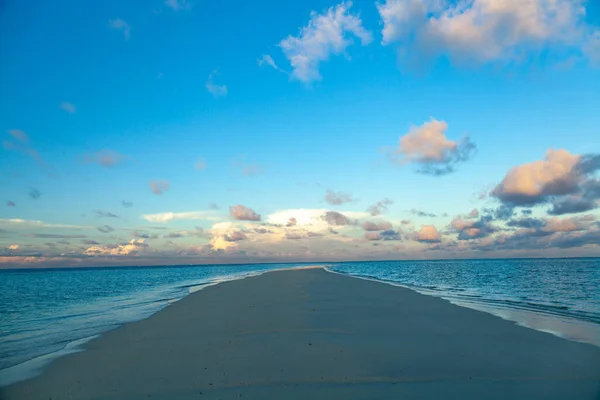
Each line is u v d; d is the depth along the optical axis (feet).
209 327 37.81
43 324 45.85
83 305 67.10
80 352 30.07
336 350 28.30
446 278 135.23
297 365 24.91
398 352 27.78
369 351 28.04
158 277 212.84
